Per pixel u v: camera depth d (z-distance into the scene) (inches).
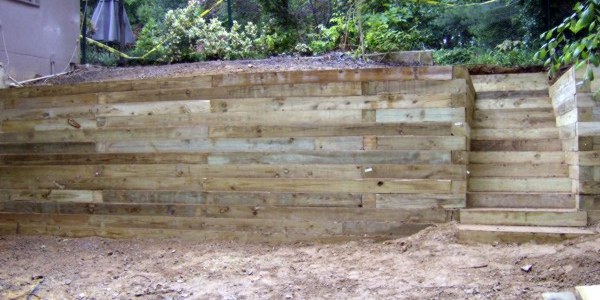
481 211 180.9
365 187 187.8
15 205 218.1
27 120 218.5
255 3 435.5
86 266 178.4
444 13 357.7
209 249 189.9
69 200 212.1
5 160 220.5
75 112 212.7
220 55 341.1
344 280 154.7
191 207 200.5
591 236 167.5
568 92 200.5
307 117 192.5
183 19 348.2
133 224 205.5
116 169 207.5
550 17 309.7
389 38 299.7
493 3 339.0
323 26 363.3
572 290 136.3
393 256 171.3
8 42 303.9
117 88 208.4
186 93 202.1
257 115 196.2
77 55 366.3
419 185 184.7
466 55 296.0
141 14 626.5
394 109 187.2
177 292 151.8
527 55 276.5
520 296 135.9
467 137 191.3
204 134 200.1
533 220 179.3
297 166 192.7
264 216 194.7
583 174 181.3
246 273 165.0
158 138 203.9
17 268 177.8
